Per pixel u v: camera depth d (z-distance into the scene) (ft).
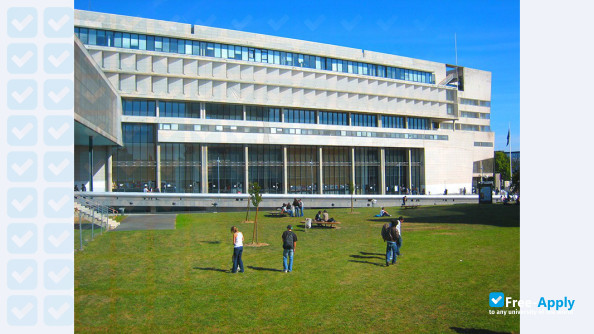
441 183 257.55
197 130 184.55
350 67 232.12
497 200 166.09
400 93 246.06
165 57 178.81
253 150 204.74
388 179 245.04
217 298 41.50
